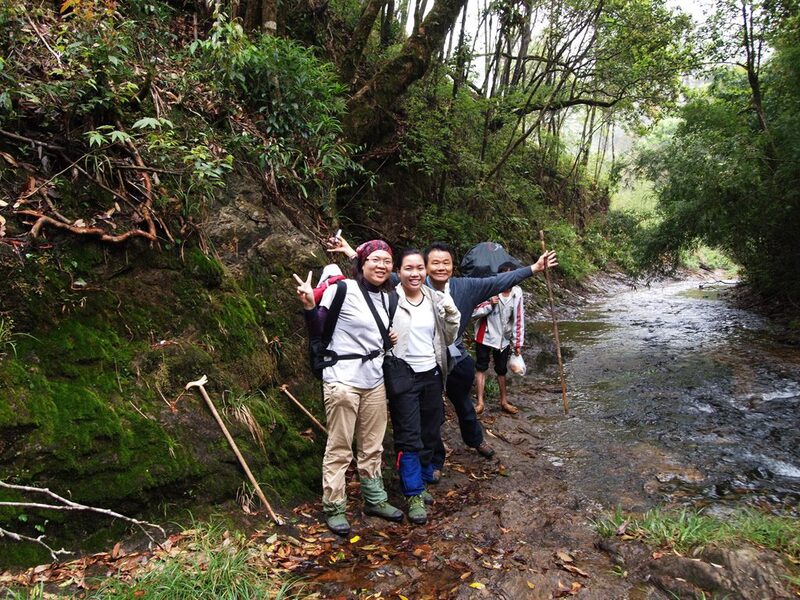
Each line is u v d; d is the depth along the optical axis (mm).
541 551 2951
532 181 16766
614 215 16609
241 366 3652
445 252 3605
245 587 2438
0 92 3141
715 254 24266
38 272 2930
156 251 3516
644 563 2803
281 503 3262
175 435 2996
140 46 4480
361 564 2820
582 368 7293
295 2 8125
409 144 8883
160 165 3668
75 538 2568
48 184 3166
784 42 9094
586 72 11164
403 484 3324
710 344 8328
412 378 3361
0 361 2635
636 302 14180
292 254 4562
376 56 9391
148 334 3285
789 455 4324
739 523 3059
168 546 2672
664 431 4926
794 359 7125
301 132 5375
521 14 11367
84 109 3340
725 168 9094
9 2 3436
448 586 2641
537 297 12445
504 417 5336
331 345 3172
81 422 2715
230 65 4723
